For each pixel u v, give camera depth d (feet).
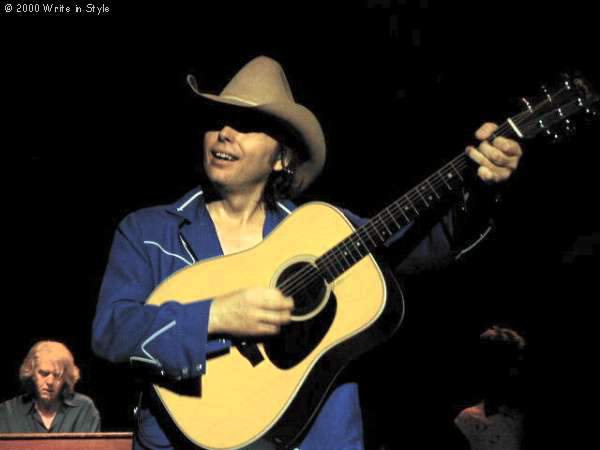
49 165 44.62
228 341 18.12
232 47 41.09
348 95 40.57
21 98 42.75
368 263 19.13
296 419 18.26
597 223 38.83
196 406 18.01
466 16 38.99
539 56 38.04
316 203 19.83
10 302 47.91
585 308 38.58
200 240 19.54
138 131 43.83
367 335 18.61
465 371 40.22
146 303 18.47
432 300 40.68
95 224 46.42
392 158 40.40
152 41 41.32
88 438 25.21
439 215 19.81
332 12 40.14
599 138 37.27
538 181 38.63
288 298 17.84
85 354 48.49
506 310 39.83
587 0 37.06
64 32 41.16
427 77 39.86
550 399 36.83
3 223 45.91
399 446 40.52
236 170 19.69
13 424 37.88
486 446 32.81
